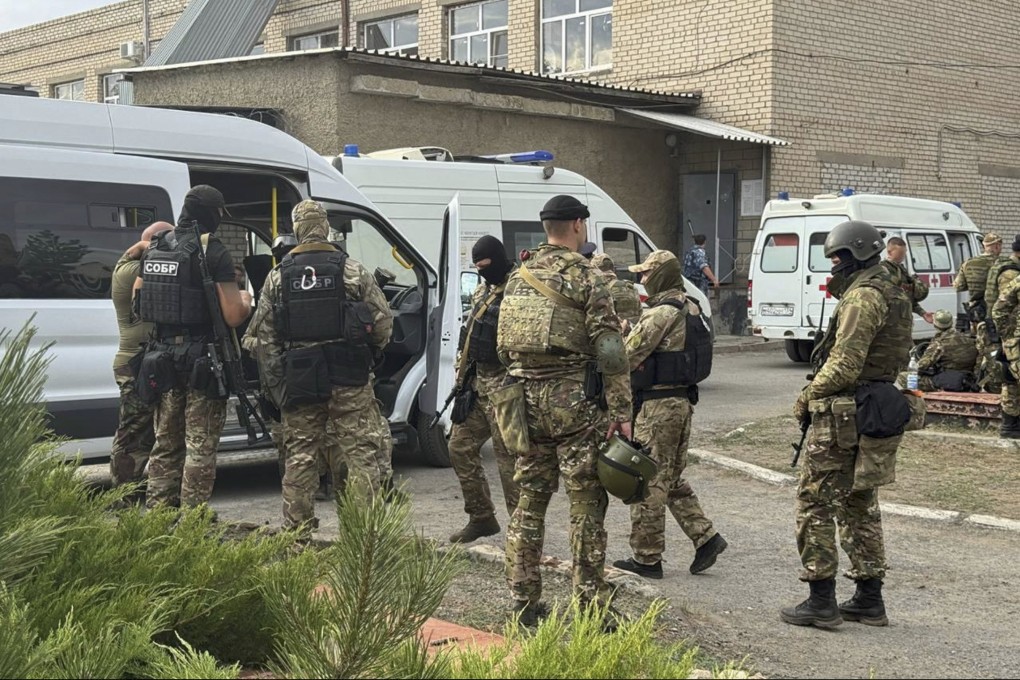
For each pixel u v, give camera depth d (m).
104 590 3.17
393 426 8.52
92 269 7.16
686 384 5.57
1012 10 22.45
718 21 18.83
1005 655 4.51
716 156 19.00
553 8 20.80
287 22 24.25
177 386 5.74
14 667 2.48
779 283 15.92
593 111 17.41
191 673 2.49
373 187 10.12
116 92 27.38
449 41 22.11
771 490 7.82
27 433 2.81
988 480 7.94
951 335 10.97
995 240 10.93
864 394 4.64
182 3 25.19
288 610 2.56
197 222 5.86
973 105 21.88
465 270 10.52
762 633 4.71
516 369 4.39
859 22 19.59
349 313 5.46
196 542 3.54
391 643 2.49
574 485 4.34
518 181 11.10
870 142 20.02
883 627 4.89
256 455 8.46
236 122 7.88
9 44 30.62
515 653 2.95
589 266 4.34
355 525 2.46
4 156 6.81
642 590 4.96
